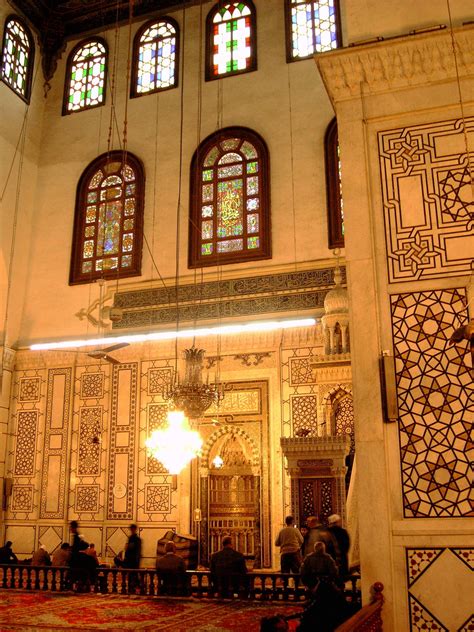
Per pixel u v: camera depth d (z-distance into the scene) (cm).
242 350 1305
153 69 1573
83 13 1661
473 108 519
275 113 1427
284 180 1378
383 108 537
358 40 552
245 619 639
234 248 1384
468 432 463
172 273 1409
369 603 439
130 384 1366
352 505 845
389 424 479
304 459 1028
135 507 1294
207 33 1549
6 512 1383
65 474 1362
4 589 888
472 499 452
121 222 1476
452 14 538
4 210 1469
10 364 1452
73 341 1441
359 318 503
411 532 455
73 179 1559
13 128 1516
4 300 1451
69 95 1636
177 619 639
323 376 1198
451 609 438
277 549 1186
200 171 1454
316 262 1307
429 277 499
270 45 1482
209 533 1252
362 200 523
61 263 1506
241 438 1270
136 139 1531
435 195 513
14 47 1559
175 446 1161
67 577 877
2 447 1406
